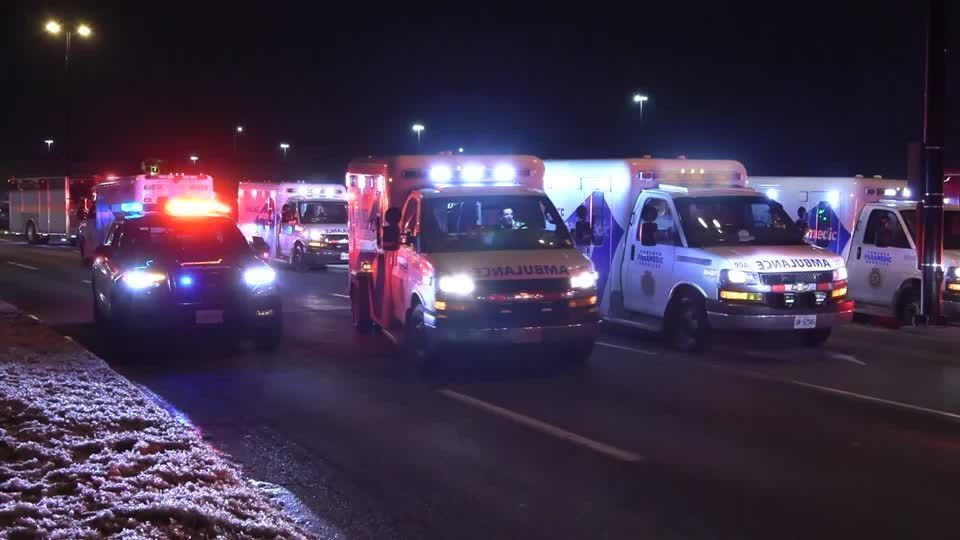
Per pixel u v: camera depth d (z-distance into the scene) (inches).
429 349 439.8
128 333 500.7
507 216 479.8
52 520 221.6
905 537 239.0
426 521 252.5
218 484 269.3
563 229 481.1
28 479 256.1
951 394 409.7
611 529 245.4
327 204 1143.0
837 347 540.7
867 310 653.3
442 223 473.4
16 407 336.5
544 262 443.2
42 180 1578.5
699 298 507.2
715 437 336.5
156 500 241.6
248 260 527.2
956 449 321.4
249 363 488.7
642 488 279.0
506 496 272.5
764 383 433.7
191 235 533.6
